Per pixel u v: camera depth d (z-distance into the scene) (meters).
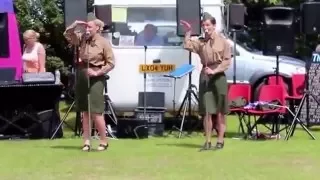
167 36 17.58
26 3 24.39
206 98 13.42
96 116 13.22
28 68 16.05
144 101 16.94
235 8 18.19
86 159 12.44
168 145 14.39
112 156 12.77
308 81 17.03
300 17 17.92
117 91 17.48
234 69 18.33
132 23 17.66
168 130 17.33
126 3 17.61
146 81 17.44
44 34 25.16
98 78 12.97
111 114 16.38
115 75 17.48
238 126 17.84
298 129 17.50
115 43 17.55
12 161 12.27
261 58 21.06
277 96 16.05
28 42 16.09
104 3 17.64
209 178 10.80
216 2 17.77
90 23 12.80
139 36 17.59
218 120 13.66
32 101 15.72
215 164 11.99
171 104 17.39
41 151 13.37
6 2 16.22
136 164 11.96
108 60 12.89
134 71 17.50
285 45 17.17
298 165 11.96
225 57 13.19
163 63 17.44
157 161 12.27
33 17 24.69
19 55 16.17
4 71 16.02
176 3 16.66
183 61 17.44
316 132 17.05
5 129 15.70
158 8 17.66
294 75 17.73
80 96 13.09
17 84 15.30
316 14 17.17
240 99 16.09
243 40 22.88
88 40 12.88
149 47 17.52
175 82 17.41
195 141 15.14
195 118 17.16
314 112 17.28
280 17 17.16
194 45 13.38
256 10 27.39
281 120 17.62
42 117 15.72
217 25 17.72
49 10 24.62
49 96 15.73
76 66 13.27
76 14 15.90
